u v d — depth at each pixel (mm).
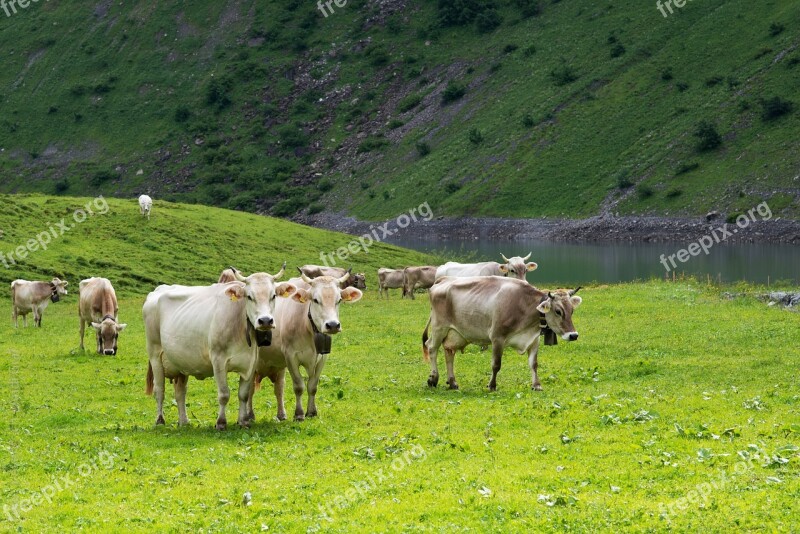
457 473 12539
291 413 17438
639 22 175750
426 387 20078
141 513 11250
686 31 164500
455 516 10758
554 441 14219
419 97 189625
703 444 13562
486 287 19609
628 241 112188
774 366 20469
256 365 15641
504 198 138000
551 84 168500
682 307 32125
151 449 14320
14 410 18266
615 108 150625
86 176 191125
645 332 26547
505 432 15008
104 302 26500
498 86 179375
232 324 15188
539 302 19156
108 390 20656
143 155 195250
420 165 160375
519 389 19391
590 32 182125
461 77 190500
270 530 10523
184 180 184375
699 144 127938
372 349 25922
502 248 109188
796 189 109562
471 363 23156
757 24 156000
